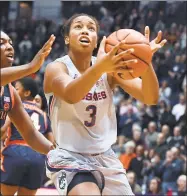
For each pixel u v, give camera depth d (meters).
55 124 3.89
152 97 3.91
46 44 3.46
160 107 12.85
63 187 3.70
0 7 21.78
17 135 5.84
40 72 16.67
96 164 3.80
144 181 10.02
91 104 3.80
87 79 3.33
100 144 3.83
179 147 10.58
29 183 5.88
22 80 6.08
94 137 3.83
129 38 3.52
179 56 15.27
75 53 3.88
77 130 3.81
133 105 13.84
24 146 5.84
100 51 3.60
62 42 18.92
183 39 16.48
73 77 3.80
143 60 3.50
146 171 10.12
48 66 3.81
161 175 9.97
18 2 21.77
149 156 10.48
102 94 3.86
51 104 3.87
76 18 3.89
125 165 10.20
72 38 3.85
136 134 11.17
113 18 19.72
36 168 5.87
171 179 9.84
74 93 3.40
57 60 3.88
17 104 4.18
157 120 12.55
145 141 11.24
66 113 3.81
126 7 19.83
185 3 18.56
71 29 3.88
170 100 13.65
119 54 3.26
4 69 3.46
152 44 3.82
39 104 6.72
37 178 5.91
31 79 6.15
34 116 6.10
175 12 18.50
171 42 16.62
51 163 3.82
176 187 9.71
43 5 21.83
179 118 12.24
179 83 14.16
